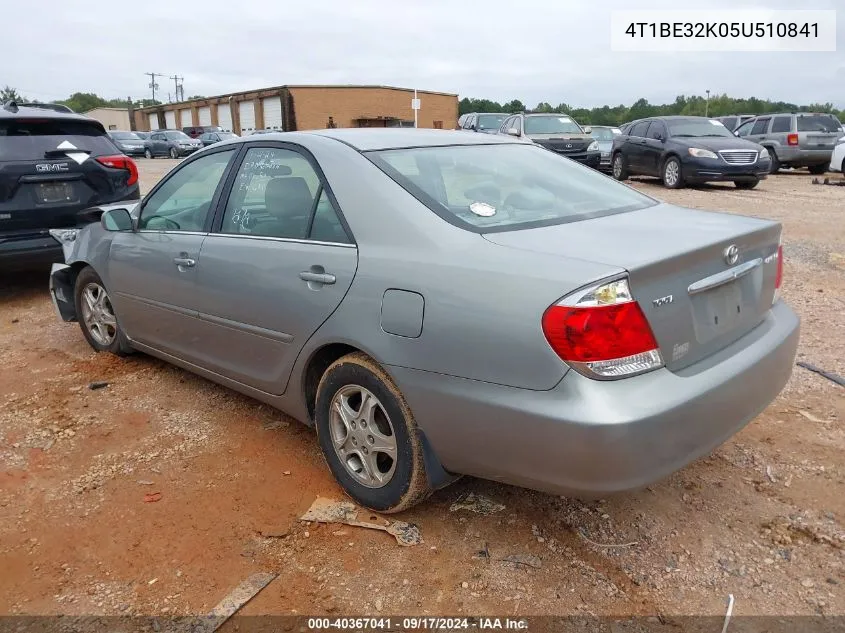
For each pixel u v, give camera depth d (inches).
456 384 98.4
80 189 260.5
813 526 112.7
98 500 124.9
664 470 92.0
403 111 2016.5
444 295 99.3
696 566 104.6
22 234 247.6
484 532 113.0
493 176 127.7
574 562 105.8
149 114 2699.3
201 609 97.8
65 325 231.5
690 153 570.9
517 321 91.8
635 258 92.4
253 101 2032.5
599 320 87.4
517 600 98.3
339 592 100.7
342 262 114.1
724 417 100.0
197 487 128.4
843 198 496.4
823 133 716.0
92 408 163.0
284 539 112.6
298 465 135.6
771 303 120.5
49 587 102.9
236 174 143.4
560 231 106.8
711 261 101.7
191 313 150.0
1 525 117.9
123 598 100.3
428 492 112.0
